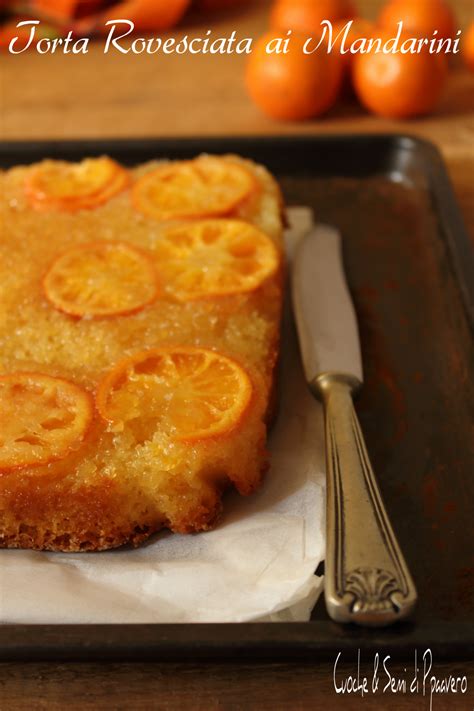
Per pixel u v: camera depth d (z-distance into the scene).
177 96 0.80
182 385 0.52
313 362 0.56
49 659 0.47
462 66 0.82
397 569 0.47
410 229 0.65
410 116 0.77
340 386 0.55
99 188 0.61
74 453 0.50
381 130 0.77
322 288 0.60
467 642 0.46
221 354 0.53
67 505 0.50
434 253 0.64
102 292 0.56
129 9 0.84
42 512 0.50
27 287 0.56
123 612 0.49
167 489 0.50
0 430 0.51
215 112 0.79
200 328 0.54
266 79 0.76
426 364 0.58
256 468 0.52
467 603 0.50
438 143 0.75
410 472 0.54
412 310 0.61
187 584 0.49
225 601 0.49
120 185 0.61
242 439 0.51
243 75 0.83
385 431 0.55
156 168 0.63
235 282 0.56
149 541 0.51
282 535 0.51
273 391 0.54
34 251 0.58
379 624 0.47
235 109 0.79
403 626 0.47
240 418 0.51
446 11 0.81
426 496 0.53
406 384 0.57
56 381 0.52
